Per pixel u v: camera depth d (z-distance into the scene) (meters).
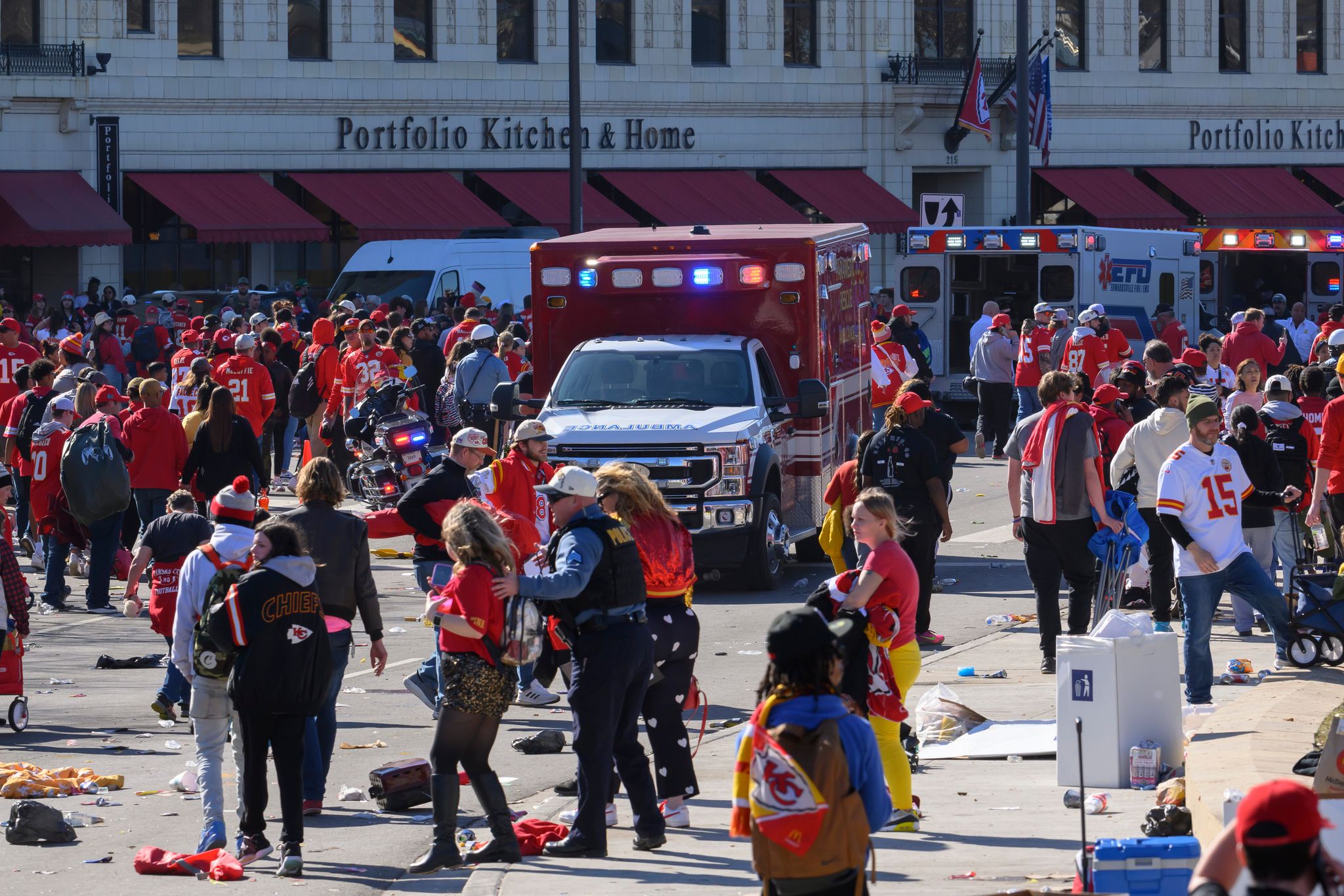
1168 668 30.80
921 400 45.72
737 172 154.12
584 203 144.38
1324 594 38.06
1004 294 99.06
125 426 55.22
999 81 163.50
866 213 155.50
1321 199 180.25
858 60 159.75
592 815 27.27
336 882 26.55
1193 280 103.69
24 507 61.00
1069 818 28.45
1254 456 43.94
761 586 54.22
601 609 27.03
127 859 27.80
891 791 27.91
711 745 35.84
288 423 78.00
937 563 59.56
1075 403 41.31
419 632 48.75
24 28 129.38
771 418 55.28
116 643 47.81
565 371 56.25
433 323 81.69
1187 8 175.38
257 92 136.75
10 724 37.38
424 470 58.75
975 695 39.00
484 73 144.75
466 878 26.66
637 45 150.25
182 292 120.75
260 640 26.67
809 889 18.02
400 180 140.12
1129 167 173.88
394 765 31.47
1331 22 182.88
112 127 130.75
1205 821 24.97
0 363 63.22
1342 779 23.44
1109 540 40.69
